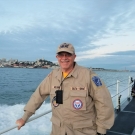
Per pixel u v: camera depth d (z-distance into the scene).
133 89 7.40
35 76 60.22
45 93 2.24
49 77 2.21
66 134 1.96
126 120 4.45
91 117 2.00
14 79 46.41
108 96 1.96
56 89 2.04
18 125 2.14
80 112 1.92
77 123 1.94
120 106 5.59
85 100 1.91
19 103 17.11
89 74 1.96
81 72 1.98
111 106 1.95
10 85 33.88
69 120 1.96
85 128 1.97
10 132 6.98
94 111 2.07
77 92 1.92
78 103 1.90
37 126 7.47
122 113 5.01
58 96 1.99
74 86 1.94
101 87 1.93
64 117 1.97
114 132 3.76
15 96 22.30
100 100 1.91
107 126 1.94
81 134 1.95
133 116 4.73
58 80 2.06
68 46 2.00
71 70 2.04
